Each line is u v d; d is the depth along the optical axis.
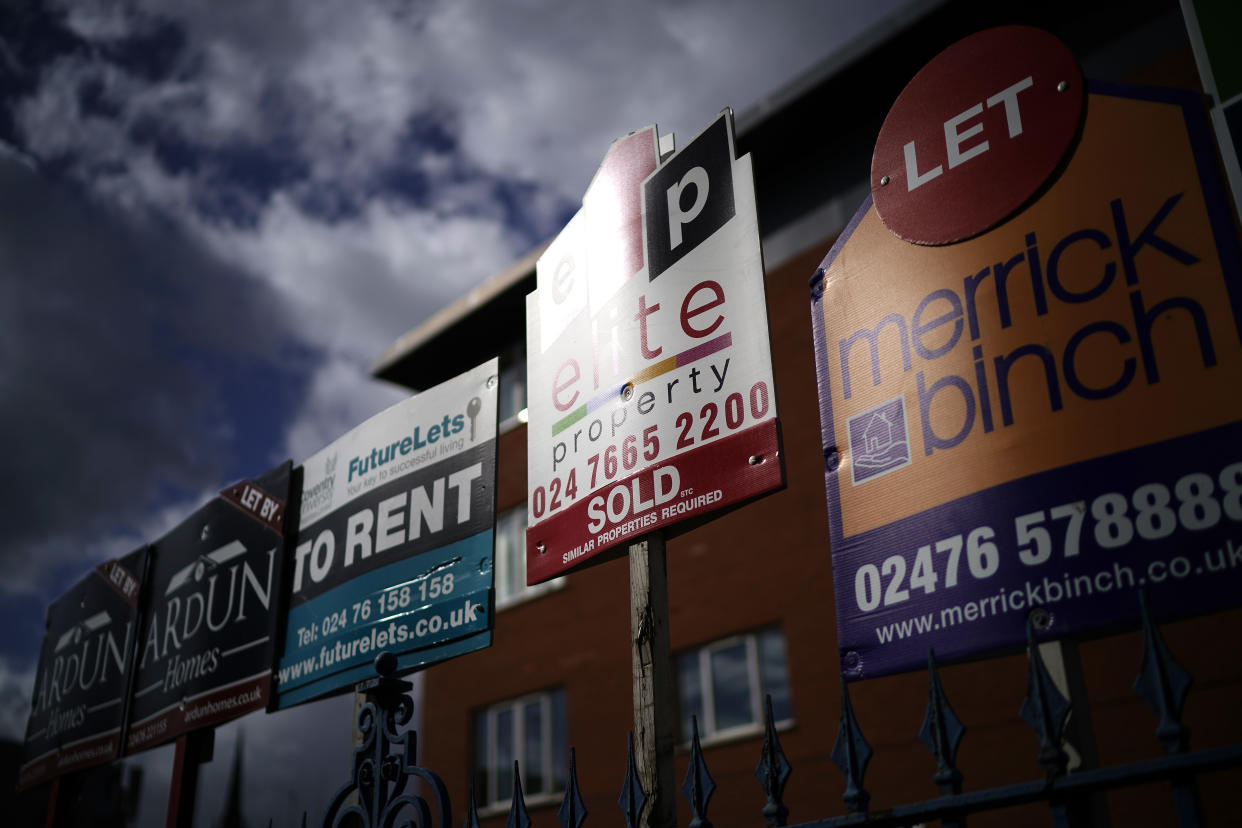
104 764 7.96
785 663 11.85
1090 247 3.30
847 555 3.62
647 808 3.70
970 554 3.26
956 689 10.35
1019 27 3.75
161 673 7.66
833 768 10.95
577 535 4.74
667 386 4.55
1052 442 3.19
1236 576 2.71
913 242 3.79
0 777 32.69
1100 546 2.98
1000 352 3.41
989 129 3.72
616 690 13.54
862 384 3.81
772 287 13.12
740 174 4.56
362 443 6.57
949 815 2.55
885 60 11.59
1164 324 3.06
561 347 5.28
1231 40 3.25
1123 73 10.33
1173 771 2.22
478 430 5.80
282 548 6.85
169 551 8.18
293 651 6.43
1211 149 3.13
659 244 4.86
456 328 16.39
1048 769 2.41
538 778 14.29
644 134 5.24
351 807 4.33
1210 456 2.85
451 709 15.73
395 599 5.82
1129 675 9.09
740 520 12.71
